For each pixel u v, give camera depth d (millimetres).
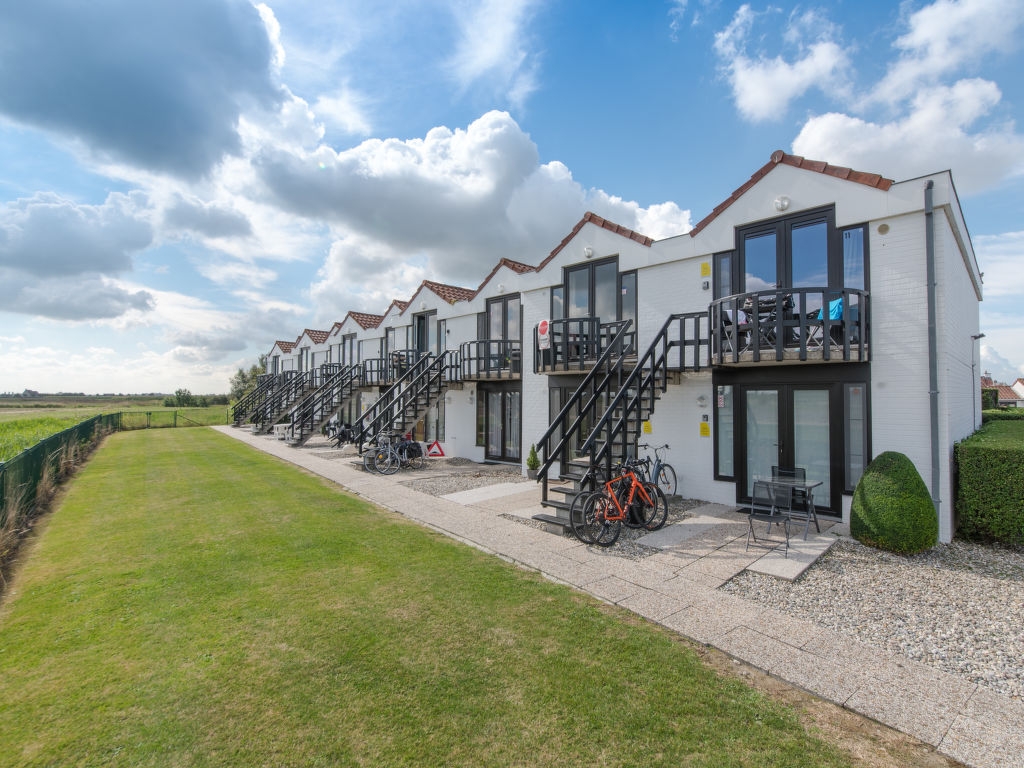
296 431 21109
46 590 5316
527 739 3041
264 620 4586
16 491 7758
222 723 3180
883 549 6652
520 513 8617
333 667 3812
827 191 7965
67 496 10125
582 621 4590
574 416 12125
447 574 5742
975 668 3912
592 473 7629
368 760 2863
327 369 24109
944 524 6988
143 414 30688
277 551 6539
